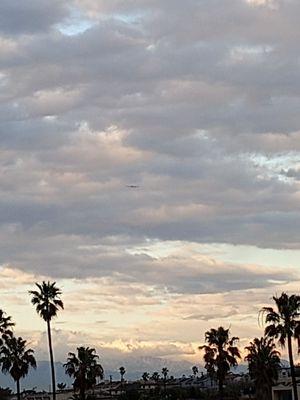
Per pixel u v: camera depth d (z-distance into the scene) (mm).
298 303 71125
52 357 84438
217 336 90062
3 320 92188
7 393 135250
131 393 133750
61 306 85625
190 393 141250
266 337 74625
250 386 125625
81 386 96625
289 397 94688
